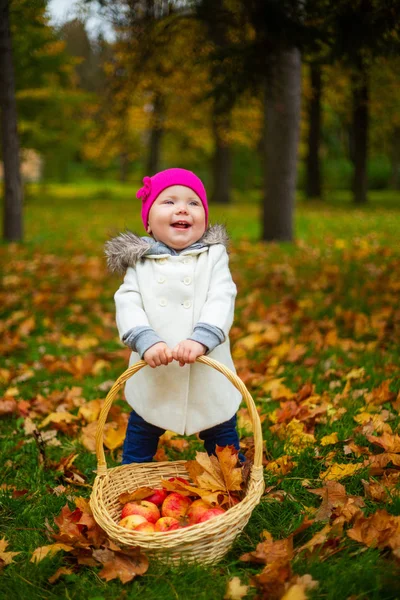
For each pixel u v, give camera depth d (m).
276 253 8.39
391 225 11.93
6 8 4.95
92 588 1.96
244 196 27.03
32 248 9.11
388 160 31.05
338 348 4.32
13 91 9.05
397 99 14.81
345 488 2.48
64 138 16.73
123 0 4.71
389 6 3.54
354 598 1.83
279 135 9.23
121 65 6.43
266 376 3.88
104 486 2.33
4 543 2.19
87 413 3.40
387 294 5.50
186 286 2.37
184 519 2.13
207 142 21.80
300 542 2.17
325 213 15.61
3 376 4.07
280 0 3.73
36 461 2.90
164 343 2.21
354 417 3.09
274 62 4.32
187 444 3.02
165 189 2.49
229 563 2.05
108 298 6.20
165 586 1.92
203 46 4.82
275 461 2.68
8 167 9.50
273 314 5.17
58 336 5.00
